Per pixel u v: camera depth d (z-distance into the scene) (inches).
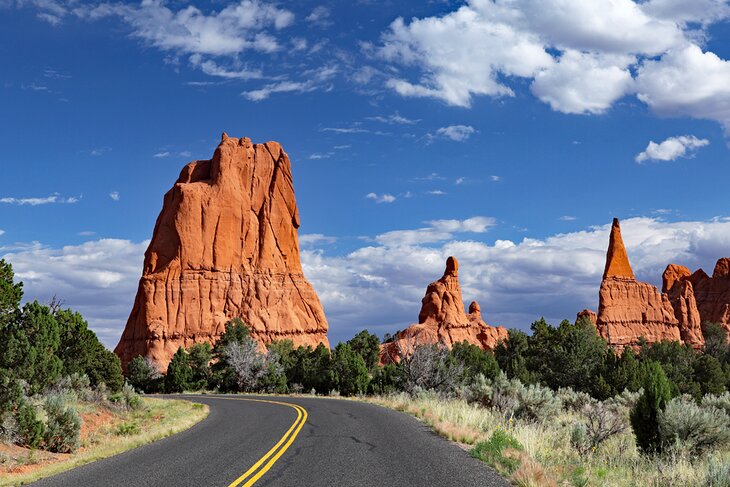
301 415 1002.1
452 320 5531.5
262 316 5002.5
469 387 1216.2
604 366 2274.9
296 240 5575.8
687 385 2605.8
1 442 704.4
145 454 585.6
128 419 1190.9
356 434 687.1
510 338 3363.7
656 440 702.5
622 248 6535.4
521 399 994.1
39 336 1128.8
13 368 1029.8
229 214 5147.6
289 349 3850.9
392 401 1279.5
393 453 532.4
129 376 3171.8
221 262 5019.7
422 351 1652.3
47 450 750.5
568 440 690.8
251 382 2728.8
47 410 795.4
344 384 2491.4
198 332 4741.6
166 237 4982.8
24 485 441.4
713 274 7785.4
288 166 5639.8
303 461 492.4
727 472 466.0
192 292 4832.7
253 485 396.2
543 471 416.2
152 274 4830.2
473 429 693.3
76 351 1557.6
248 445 614.5
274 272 5231.3
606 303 6269.7
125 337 4763.8
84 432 952.9
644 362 2186.3
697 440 679.1
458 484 392.8
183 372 3026.6
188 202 5036.9
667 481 491.2
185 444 655.8
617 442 770.8
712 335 6717.5
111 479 442.6
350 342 4077.3
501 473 434.3
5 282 1220.5
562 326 3085.6
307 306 5349.4
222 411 1232.8
